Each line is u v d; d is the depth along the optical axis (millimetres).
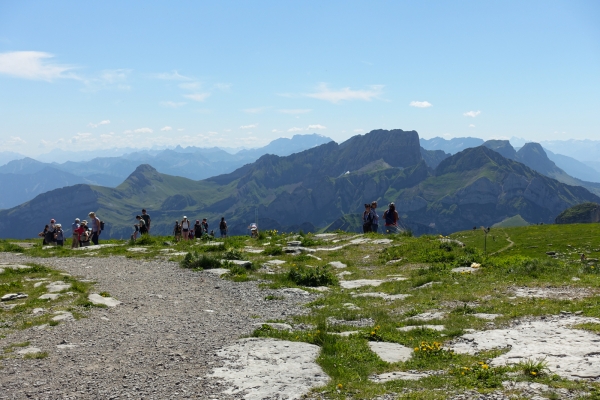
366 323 14383
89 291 19281
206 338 13008
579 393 7812
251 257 29391
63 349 12258
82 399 9008
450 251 27406
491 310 14516
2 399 9102
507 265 22078
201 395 8914
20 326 14469
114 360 11289
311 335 12625
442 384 8812
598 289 16109
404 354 11062
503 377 8789
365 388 8797
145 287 20688
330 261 27891
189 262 25656
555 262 22234
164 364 10836
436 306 15781
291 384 9227
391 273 23594
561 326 11969
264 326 13711
